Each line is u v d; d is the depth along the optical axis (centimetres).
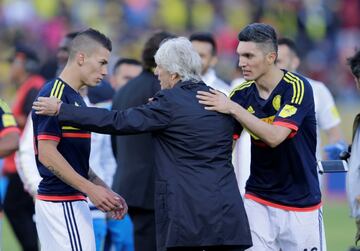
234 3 7394
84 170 1928
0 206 2323
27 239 3044
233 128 1873
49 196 1909
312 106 1950
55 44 6725
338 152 2225
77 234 1912
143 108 1798
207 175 1789
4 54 6450
